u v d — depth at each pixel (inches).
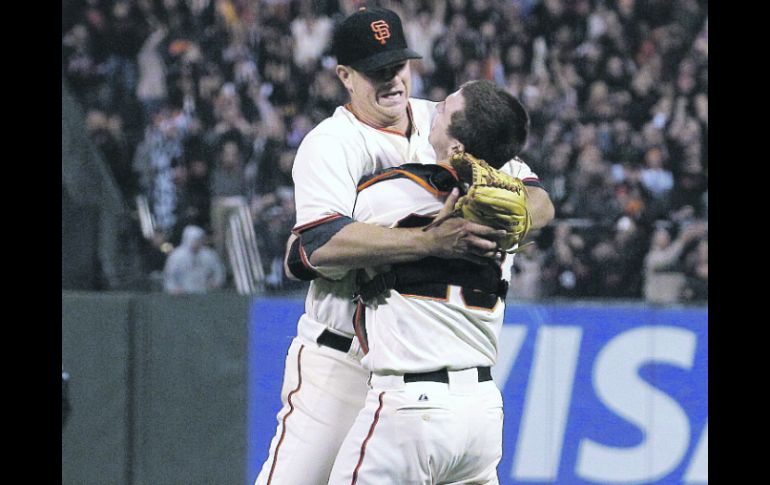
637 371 968.9
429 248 436.1
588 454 958.4
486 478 470.6
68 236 1031.6
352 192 470.6
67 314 884.6
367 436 450.9
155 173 1330.0
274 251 1130.7
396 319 448.5
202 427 906.1
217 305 913.5
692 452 966.4
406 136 499.2
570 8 1700.3
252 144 1391.5
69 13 1488.7
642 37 1707.7
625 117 1589.6
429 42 1636.3
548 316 962.7
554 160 1422.2
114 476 892.0
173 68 1481.3
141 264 1152.8
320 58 1578.5
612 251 1187.3
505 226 437.4
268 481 525.7
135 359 900.6
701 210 1421.0
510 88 1617.9
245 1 1595.7
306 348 521.3
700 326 973.8
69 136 1147.9
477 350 456.8
